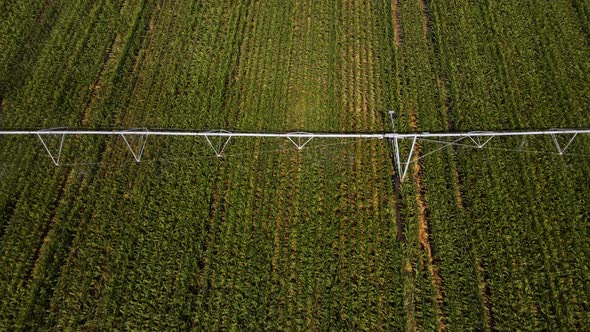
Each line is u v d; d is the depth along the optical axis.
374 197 18.16
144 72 21.81
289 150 19.42
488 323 15.38
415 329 15.45
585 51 21.28
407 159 18.89
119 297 16.16
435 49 22.14
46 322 15.77
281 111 20.44
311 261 16.72
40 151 19.42
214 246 17.16
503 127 19.52
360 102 20.73
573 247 16.50
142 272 16.62
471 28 22.44
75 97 21.00
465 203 17.80
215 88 21.08
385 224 17.47
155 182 18.59
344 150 19.36
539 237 16.75
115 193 18.34
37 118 20.38
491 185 18.02
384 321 15.62
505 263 16.41
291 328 15.53
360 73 21.59
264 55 22.28
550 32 21.98
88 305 16.09
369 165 18.94
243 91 21.14
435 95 20.64
